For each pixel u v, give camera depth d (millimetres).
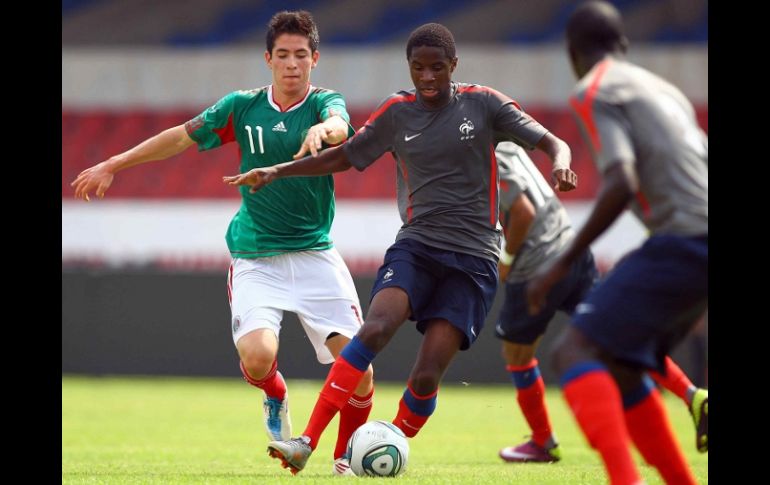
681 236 13195
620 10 91000
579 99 13469
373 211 70875
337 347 21703
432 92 19156
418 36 19047
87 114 90938
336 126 19891
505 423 37250
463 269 19562
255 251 21844
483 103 19609
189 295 60000
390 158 81375
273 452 18453
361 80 86750
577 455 26547
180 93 90438
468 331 19609
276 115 21984
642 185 13422
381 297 19234
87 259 72938
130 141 89188
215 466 22312
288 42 21578
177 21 100625
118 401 45312
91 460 23766
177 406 43031
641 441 14211
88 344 60719
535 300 13266
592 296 13508
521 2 97062
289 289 21734
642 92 13352
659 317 13156
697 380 51562
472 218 19688
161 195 82375
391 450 19406
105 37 99375
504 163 23891
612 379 13133
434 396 19797
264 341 20734
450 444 29422
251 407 42719
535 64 84938
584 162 79562
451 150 19453
